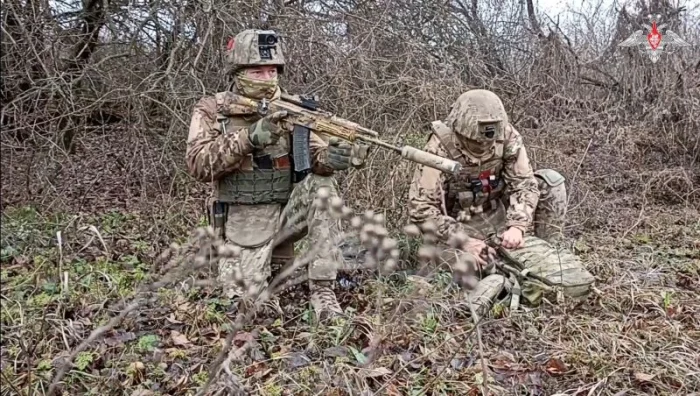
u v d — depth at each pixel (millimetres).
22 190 5859
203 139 3896
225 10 5969
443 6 7316
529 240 4250
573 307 3910
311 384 2975
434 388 2955
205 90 5590
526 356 3336
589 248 5250
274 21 6363
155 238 4996
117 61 6383
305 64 6137
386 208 5047
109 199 6195
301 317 3740
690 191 7160
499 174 4230
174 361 3168
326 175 3898
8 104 5371
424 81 5793
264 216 3967
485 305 3717
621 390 3027
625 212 6398
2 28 5270
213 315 3545
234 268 3689
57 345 3336
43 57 5793
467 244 3951
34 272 4199
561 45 9227
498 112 3969
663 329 3635
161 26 6363
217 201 3992
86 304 3748
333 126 3688
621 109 9117
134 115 6016
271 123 3670
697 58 9258
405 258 4434
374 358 3141
